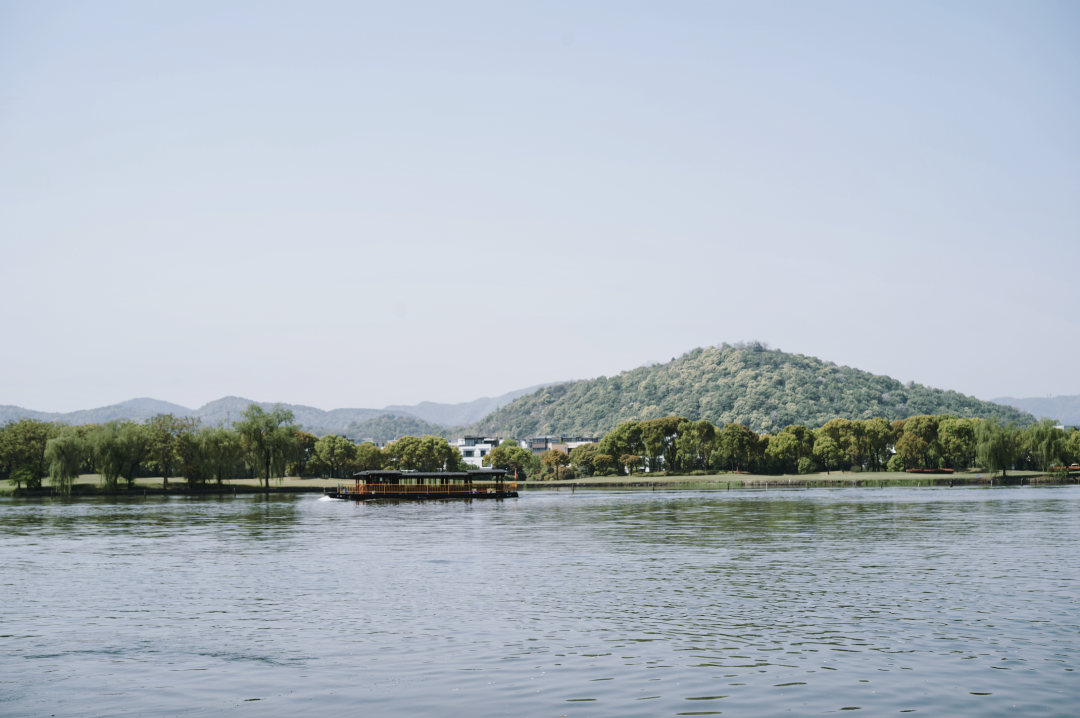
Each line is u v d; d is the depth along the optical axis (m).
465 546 70.19
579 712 23.78
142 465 197.25
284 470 181.00
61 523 98.50
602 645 31.81
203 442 174.88
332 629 35.06
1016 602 39.94
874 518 96.69
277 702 25.09
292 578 50.66
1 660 30.31
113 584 48.38
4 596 44.22
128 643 32.78
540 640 32.72
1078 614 36.88
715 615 37.47
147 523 98.88
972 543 67.06
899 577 48.38
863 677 27.05
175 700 25.41
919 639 32.28
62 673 28.53
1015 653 29.97
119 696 25.89
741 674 27.58
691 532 81.19
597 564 56.44
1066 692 25.20
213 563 58.44
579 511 123.50
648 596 42.78
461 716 23.55
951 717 23.05
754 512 112.31
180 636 33.97
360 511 128.12
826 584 46.06
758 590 44.25
